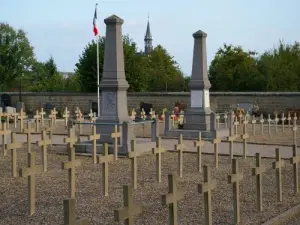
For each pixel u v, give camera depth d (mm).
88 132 26422
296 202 10406
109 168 14609
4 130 16922
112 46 18859
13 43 68688
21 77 68500
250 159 16781
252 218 9125
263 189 11703
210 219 8117
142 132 26938
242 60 54281
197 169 14469
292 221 9094
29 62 69375
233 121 25172
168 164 15562
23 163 15398
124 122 17172
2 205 10008
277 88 50625
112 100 18625
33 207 9336
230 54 55062
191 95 24938
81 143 17891
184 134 23969
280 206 10070
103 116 18625
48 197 10734
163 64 73625
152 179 12977
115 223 8688
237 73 53656
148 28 154125
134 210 6473
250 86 53000
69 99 45312
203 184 7887
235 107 37938
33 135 24641
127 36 50656
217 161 15094
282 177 13305
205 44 25250
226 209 9773
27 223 8695
